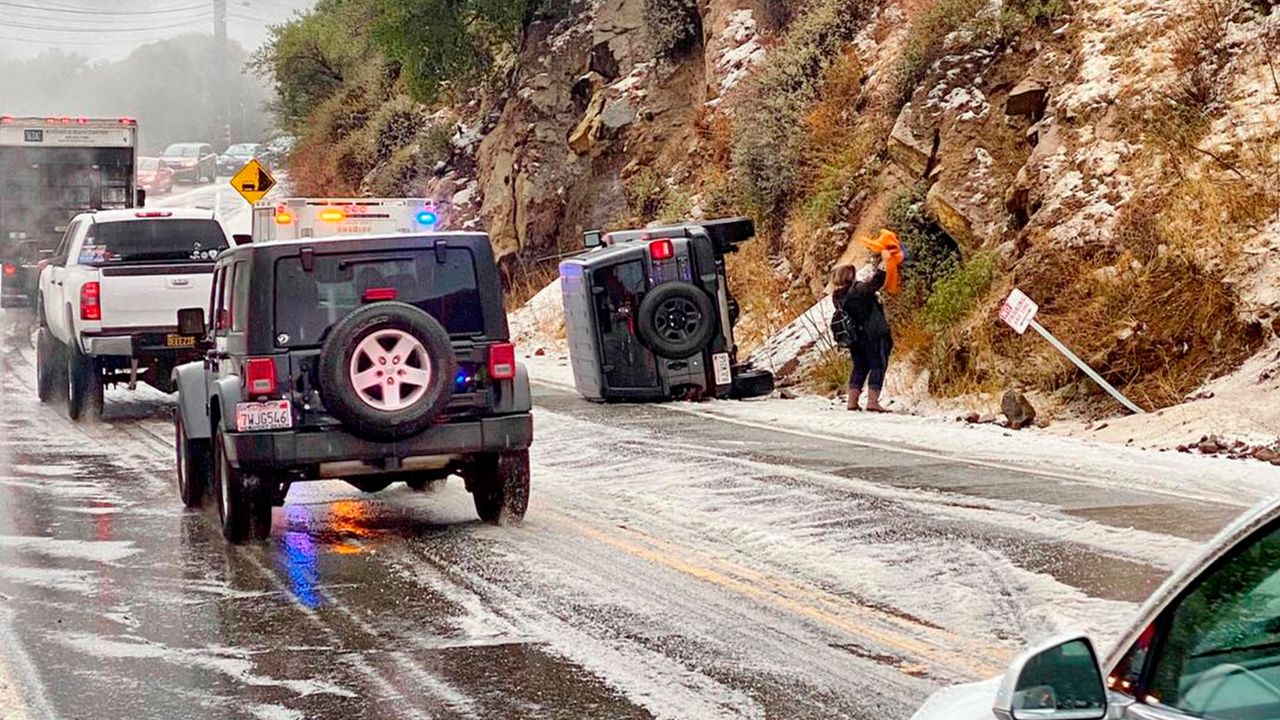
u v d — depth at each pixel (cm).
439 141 4041
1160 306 1734
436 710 731
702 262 2094
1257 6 1964
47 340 2186
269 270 1138
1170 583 326
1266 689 310
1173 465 1362
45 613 946
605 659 809
